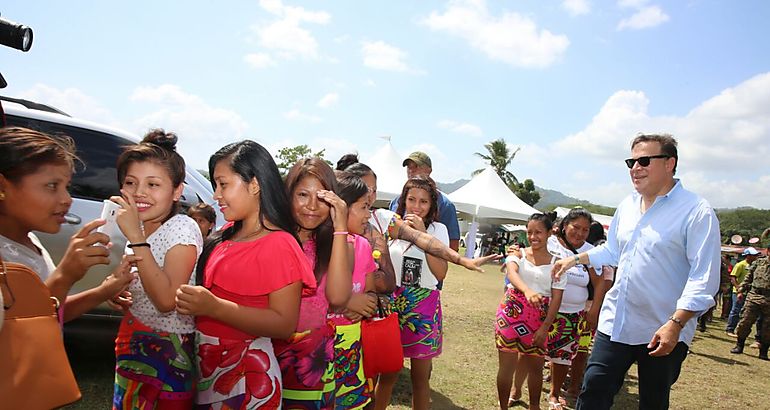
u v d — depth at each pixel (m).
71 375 1.59
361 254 2.58
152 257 1.93
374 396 3.30
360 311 2.53
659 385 3.18
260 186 1.98
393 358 2.79
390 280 2.87
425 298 3.38
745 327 8.76
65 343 3.91
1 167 1.70
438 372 5.46
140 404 2.14
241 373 1.93
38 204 1.74
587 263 3.75
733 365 7.80
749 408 5.61
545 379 5.74
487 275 18.03
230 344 1.92
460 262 2.92
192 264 2.07
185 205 4.24
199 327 1.97
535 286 4.04
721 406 5.58
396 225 3.20
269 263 1.89
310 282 1.96
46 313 1.58
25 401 1.45
